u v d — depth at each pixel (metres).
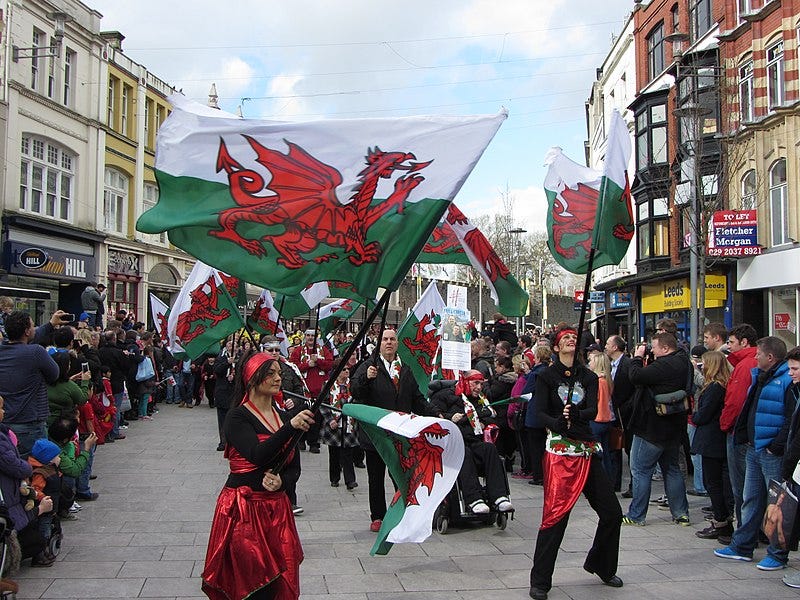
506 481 7.14
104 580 5.36
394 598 5.07
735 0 20.86
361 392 6.87
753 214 18.84
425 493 5.34
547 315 52.00
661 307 25.64
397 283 4.28
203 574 3.64
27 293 19.62
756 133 19.38
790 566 5.87
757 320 20.48
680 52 19.58
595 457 5.38
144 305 32.41
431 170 4.41
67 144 26.41
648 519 7.50
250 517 3.67
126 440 12.95
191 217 4.15
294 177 4.33
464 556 6.14
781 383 5.79
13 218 22.95
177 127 4.27
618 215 5.55
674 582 5.45
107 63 29.08
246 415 3.82
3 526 4.61
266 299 12.30
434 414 7.04
